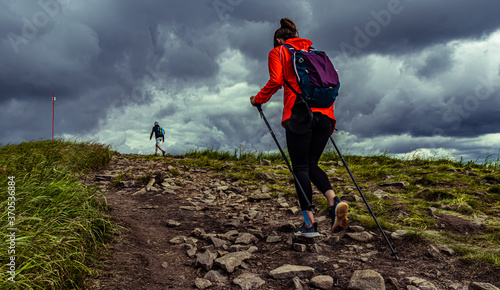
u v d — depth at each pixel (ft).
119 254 8.43
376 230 9.58
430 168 19.01
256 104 9.53
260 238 9.99
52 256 6.65
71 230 7.73
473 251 7.75
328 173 19.01
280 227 10.62
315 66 8.30
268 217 12.30
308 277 7.27
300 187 8.67
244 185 18.34
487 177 14.99
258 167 24.04
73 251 7.28
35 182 10.55
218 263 7.79
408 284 6.65
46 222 7.93
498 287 6.35
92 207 10.18
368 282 6.64
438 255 7.79
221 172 22.56
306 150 8.76
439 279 6.79
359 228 9.62
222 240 9.65
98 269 7.46
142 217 12.16
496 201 12.04
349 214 10.94
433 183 14.82
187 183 19.11
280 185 17.87
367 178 17.29
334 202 8.20
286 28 9.52
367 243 8.88
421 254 7.95
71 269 6.70
